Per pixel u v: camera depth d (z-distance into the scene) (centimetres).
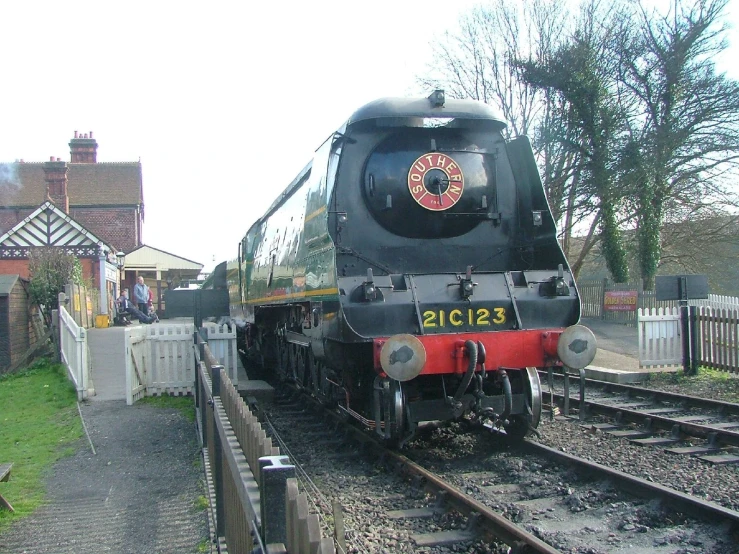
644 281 2586
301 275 819
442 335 640
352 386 718
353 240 714
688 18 2509
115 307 3138
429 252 738
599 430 798
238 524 343
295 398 1088
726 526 472
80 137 4603
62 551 496
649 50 2556
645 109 2606
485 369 649
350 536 482
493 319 673
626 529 487
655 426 813
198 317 1438
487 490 586
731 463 664
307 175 854
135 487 652
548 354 662
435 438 771
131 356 1105
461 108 712
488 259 756
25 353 1612
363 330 634
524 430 709
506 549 455
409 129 738
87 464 748
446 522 513
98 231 4250
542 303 687
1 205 3991
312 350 775
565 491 571
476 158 747
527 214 758
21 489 664
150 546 498
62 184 3381
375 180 716
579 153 2627
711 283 2925
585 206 2602
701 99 2502
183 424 927
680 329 1323
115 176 4428
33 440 888
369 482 628
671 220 2678
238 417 415
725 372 1241
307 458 727
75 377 1218
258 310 1301
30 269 2097
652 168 2462
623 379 1242
